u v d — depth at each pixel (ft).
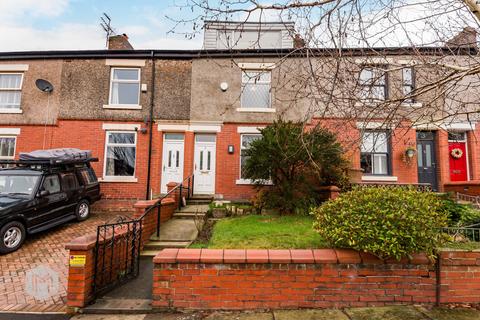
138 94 40.06
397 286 12.94
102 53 39.65
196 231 24.54
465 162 36.60
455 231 15.07
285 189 27.14
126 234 17.51
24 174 26.04
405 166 36.42
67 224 29.53
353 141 15.53
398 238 12.23
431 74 16.61
